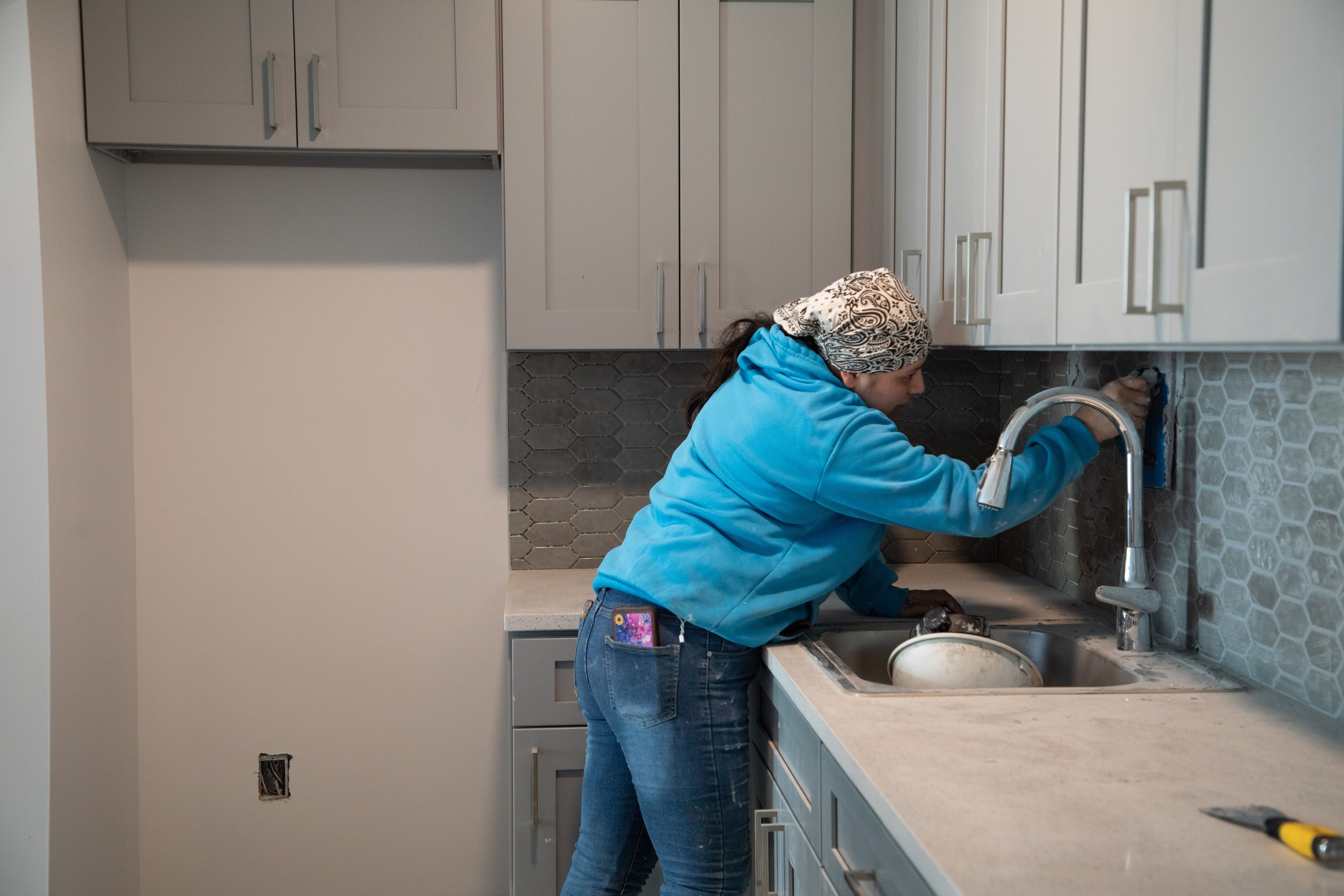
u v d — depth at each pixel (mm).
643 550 1565
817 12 2051
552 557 2393
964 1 1593
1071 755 1092
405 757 2428
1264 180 867
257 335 2324
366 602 2396
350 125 2012
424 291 2350
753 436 1512
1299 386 1279
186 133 1987
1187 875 820
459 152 2033
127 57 1974
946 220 1689
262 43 1983
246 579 2365
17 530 1899
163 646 2355
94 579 2104
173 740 2375
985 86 1509
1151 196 1014
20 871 1918
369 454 2371
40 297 1871
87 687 2074
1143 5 1067
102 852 2154
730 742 1549
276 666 2387
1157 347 1072
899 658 1443
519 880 2020
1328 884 805
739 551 1530
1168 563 1603
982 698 1297
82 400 2041
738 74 2053
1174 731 1169
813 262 2086
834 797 1246
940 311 1717
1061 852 859
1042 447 1508
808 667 1461
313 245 2320
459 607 2414
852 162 2088
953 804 958
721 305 2080
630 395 2379
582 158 2039
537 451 2371
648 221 2055
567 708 1995
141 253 2279
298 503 2363
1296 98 821
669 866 1556
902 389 1608
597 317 2061
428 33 2010
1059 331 1265
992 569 2338
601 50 2029
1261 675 1368
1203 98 960
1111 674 1479
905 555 2424
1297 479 1286
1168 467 1584
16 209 1854
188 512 2340
